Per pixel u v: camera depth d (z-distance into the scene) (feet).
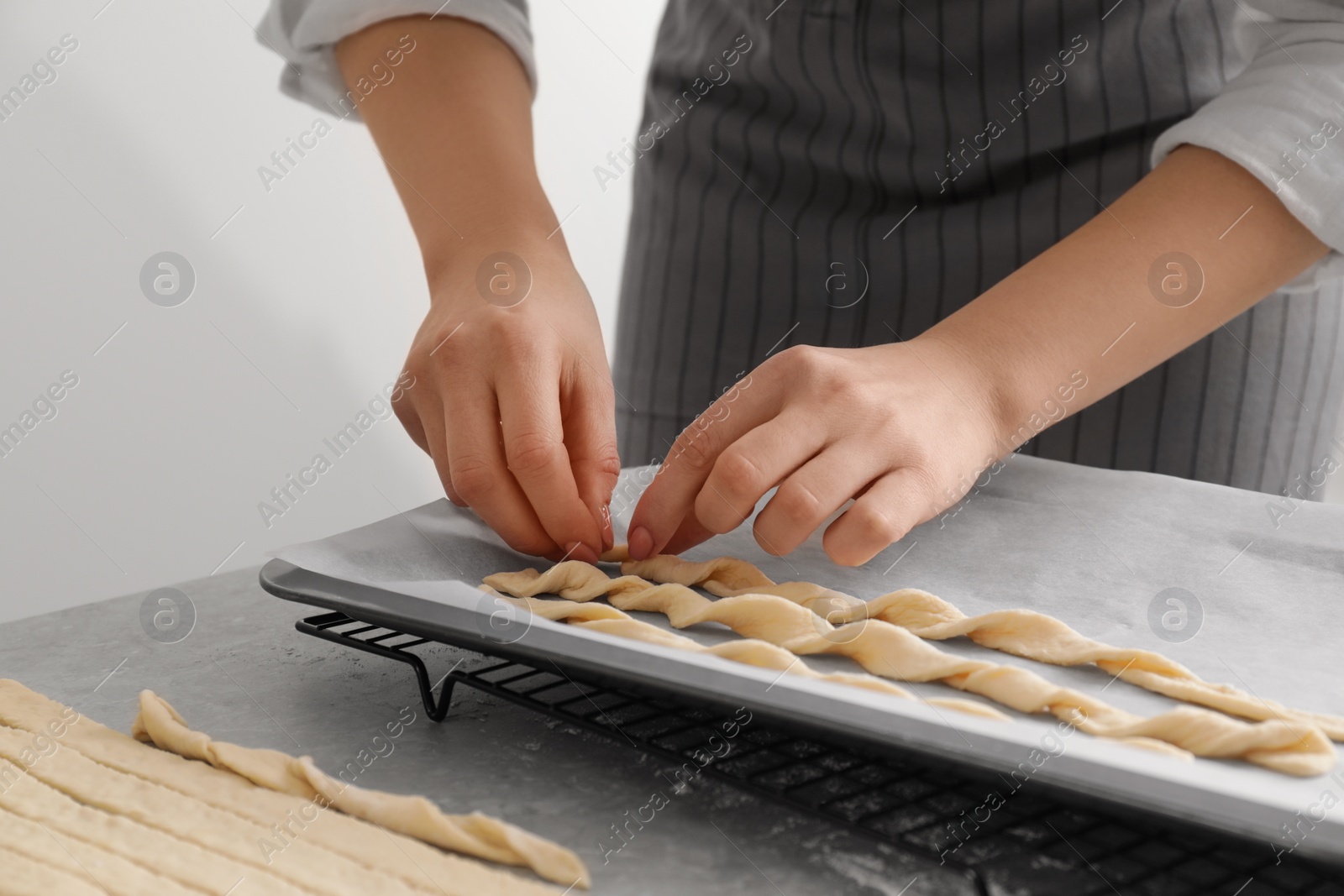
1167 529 3.35
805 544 3.46
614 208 7.74
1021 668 2.50
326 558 2.93
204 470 6.57
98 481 6.30
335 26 4.08
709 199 4.73
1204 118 3.35
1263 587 3.00
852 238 4.50
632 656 2.23
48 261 6.17
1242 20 3.71
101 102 6.24
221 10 6.49
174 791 2.06
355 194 6.98
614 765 2.28
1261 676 2.51
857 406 2.88
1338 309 4.50
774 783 2.17
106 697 2.68
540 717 2.52
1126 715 2.18
